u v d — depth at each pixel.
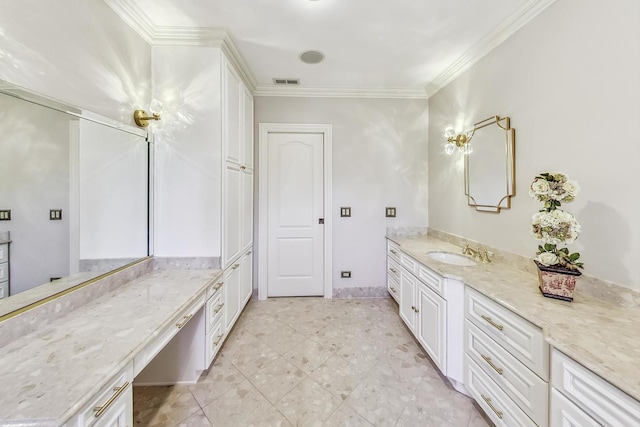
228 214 2.00
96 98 1.38
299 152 3.00
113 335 0.98
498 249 1.84
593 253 1.22
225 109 1.90
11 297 0.97
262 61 2.27
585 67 1.24
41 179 1.10
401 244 2.49
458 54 2.15
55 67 1.16
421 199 3.01
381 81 2.69
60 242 1.18
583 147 1.26
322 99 2.90
